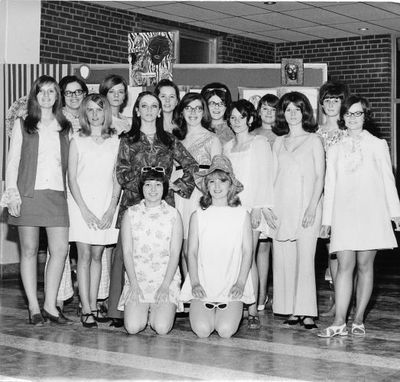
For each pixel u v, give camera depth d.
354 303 7.61
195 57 13.49
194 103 6.42
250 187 6.36
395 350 5.51
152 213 6.03
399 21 12.62
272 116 7.13
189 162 6.22
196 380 4.59
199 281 5.98
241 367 4.93
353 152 5.95
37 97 6.13
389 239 5.89
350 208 5.88
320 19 12.55
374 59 13.84
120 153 6.18
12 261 10.03
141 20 12.26
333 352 5.41
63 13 10.93
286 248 6.44
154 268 6.01
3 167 9.48
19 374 4.71
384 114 13.80
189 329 6.21
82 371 4.80
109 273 6.73
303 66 8.66
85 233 6.19
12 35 10.18
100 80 9.34
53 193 6.12
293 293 6.43
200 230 6.00
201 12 12.07
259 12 12.04
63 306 7.14
